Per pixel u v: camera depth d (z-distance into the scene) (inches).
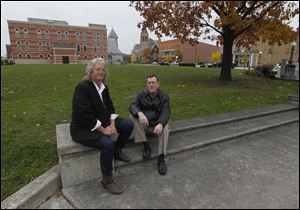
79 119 114.7
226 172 138.0
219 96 331.0
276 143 184.7
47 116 269.1
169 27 502.6
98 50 3284.9
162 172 133.6
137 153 147.7
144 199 111.6
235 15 426.6
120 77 586.6
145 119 133.9
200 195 115.6
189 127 186.2
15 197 104.1
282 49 1892.2
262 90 400.5
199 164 147.2
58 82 525.0
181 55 2859.3
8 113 290.7
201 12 487.8
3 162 179.3
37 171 165.2
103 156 114.3
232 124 214.1
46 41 2930.6
